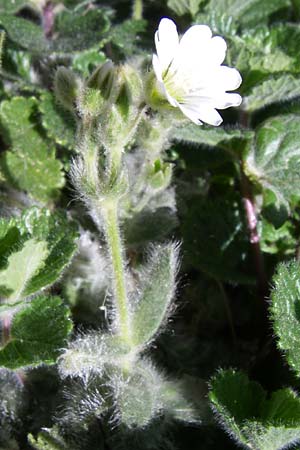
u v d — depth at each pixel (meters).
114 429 0.18
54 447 0.17
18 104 0.22
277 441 0.17
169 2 0.23
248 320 0.21
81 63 0.23
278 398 0.17
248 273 0.21
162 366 0.20
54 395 0.19
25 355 0.17
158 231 0.20
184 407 0.18
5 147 0.23
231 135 0.20
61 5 0.23
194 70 0.17
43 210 0.18
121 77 0.16
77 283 0.20
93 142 0.16
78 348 0.17
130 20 0.23
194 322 0.21
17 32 0.22
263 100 0.21
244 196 0.21
